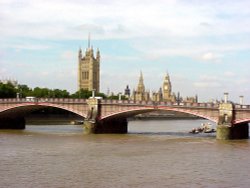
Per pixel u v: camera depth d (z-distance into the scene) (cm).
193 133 15700
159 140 12144
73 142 11306
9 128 17012
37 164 7606
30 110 17200
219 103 12888
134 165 7612
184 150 9712
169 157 8594
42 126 18750
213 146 10531
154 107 13812
